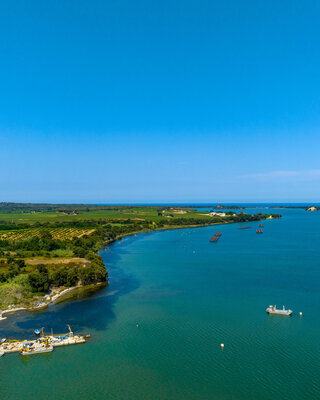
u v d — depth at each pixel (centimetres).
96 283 17438
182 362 9519
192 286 16850
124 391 8300
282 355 9838
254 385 8488
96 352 10056
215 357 9762
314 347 10262
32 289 15438
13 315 12938
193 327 11775
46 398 8056
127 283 17538
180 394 8162
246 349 10206
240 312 13162
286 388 8369
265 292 15750
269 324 11981
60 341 10575
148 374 8962
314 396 8069
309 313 13000
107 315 12938
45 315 12938
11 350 10056
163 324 12050
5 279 16100
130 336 11094
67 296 15362
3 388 8419
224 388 8381
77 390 8338
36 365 9400
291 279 18062
